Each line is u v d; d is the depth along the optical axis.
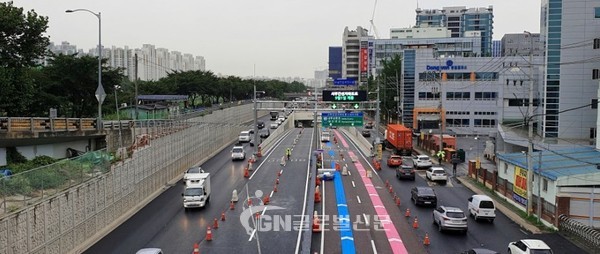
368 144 83.31
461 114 103.50
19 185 25.98
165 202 44.25
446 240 32.22
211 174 60.19
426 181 55.38
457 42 182.38
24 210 24.73
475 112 103.12
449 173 60.75
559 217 34.12
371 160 73.12
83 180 32.66
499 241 31.97
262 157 76.44
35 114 56.34
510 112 89.88
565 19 65.50
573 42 65.38
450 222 33.38
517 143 61.50
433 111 102.62
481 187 50.88
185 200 40.72
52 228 27.48
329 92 68.44
